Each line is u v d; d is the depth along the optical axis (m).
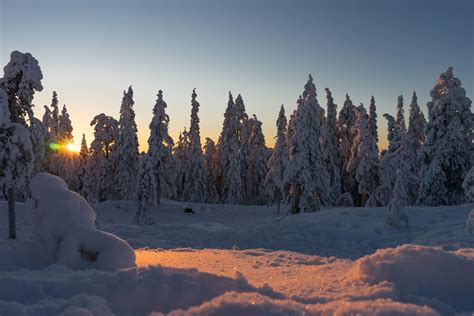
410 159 40.94
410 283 5.62
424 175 33.72
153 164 48.69
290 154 33.84
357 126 40.12
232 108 59.72
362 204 40.16
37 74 20.84
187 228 24.20
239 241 20.53
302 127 33.28
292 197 33.88
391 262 5.91
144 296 5.03
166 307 4.95
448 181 33.03
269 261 9.63
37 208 10.10
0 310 4.55
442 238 17.56
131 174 50.69
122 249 8.16
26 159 18.77
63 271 6.99
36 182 10.39
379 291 5.29
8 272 6.60
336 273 7.08
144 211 37.34
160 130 49.28
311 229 22.23
